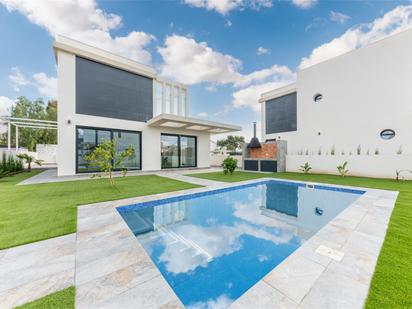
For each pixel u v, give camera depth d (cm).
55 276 195
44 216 376
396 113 980
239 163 1822
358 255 235
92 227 324
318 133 1284
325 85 1248
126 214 457
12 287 179
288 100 1667
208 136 1645
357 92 1109
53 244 264
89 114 1042
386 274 196
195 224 438
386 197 530
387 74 1005
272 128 1805
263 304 158
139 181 832
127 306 157
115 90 1145
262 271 262
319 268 208
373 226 327
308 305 157
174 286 232
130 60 1214
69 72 980
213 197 645
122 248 255
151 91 1312
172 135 1423
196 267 271
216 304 206
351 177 966
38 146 2080
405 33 952
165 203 528
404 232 301
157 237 371
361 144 1094
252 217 482
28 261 222
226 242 350
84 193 577
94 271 204
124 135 1180
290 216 487
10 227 321
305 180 884
